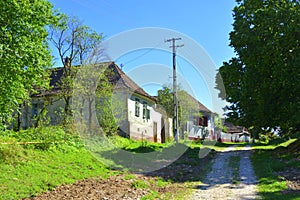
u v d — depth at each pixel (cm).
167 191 1238
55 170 1393
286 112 2262
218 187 1295
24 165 1350
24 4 1180
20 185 1092
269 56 2228
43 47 1323
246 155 2400
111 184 1290
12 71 1115
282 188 1182
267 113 2327
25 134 1834
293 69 2134
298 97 2267
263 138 4600
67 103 2477
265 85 2255
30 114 2847
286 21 2217
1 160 1307
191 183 1398
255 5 2455
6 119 1295
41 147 1708
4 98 1155
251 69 2358
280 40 2209
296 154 1998
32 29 1222
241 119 2548
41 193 1076
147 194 1161
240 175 1541
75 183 1258
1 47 1051
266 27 2294
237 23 2520
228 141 4834
